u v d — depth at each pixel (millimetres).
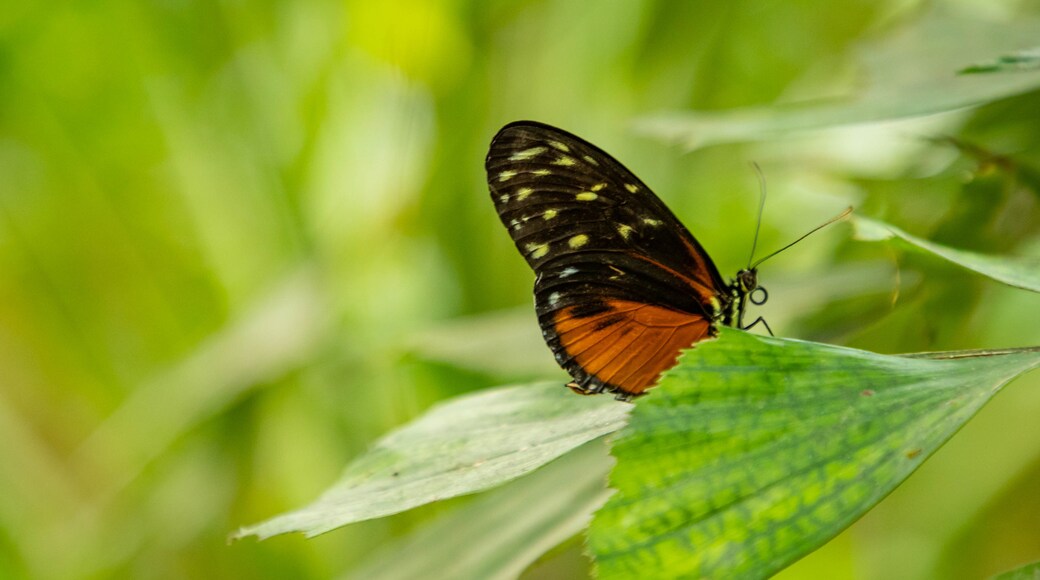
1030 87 928
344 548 1079
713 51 1125
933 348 950
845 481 880
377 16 1071
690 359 887
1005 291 976
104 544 1076
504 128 942
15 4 1096
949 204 970
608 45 1098
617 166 949
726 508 881
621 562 881
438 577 920
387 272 1091
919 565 1035
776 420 884
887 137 1002
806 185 1014
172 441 1048
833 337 947
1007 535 1034
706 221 1087
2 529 1093
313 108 1124
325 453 1079
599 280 952
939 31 961
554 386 923
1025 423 1029
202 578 1080
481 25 1081
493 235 1090
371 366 1066
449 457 910
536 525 920
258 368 1049
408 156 1089
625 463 883
